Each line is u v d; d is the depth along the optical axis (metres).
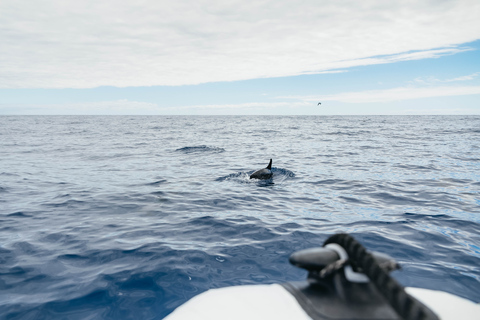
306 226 5.24
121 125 59.19
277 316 1.31
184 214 5.97
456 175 9.97
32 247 4.28
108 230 5.02
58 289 3.15
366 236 4.68
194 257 3.93
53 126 53.25
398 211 6.11
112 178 9.92
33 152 17.31
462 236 4.68
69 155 16.09
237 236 4.75
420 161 13.17
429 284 3.22
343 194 7.66
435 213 5.93
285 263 3.76
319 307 1.24
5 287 3.19
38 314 2.73
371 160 13.63
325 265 1.28
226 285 3.24
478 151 16.52
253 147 20.08
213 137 29.64
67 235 4.77
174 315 1.51
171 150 18.59
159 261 3.81
